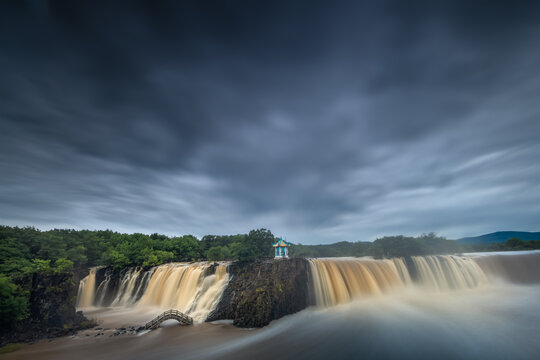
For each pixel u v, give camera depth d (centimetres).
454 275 6253
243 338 3628
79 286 6912
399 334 3419
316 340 3372
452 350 2922
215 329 4097
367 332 3525
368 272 5716
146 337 3825
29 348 3469
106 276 7450
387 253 7138
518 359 2680
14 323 3822
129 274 7375
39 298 4316
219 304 4819
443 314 4172
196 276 5747
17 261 5225
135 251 8006
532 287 5947
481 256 7069
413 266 6262
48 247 6412
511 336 3234
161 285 6412
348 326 3809
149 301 6347
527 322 3694
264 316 4206
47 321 4225
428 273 6166
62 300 4534
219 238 11994
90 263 7925
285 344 3300
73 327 4341
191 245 10544
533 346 2948
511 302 4772
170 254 8788
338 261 5744
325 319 4228
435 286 5984
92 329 4350
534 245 10581
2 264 4956
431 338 3256
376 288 5500
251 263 5488
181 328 4212
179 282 6050
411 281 6031
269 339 3512
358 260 6012
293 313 4656
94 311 5988
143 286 6862
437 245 8194
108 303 6938
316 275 5291
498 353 2816
